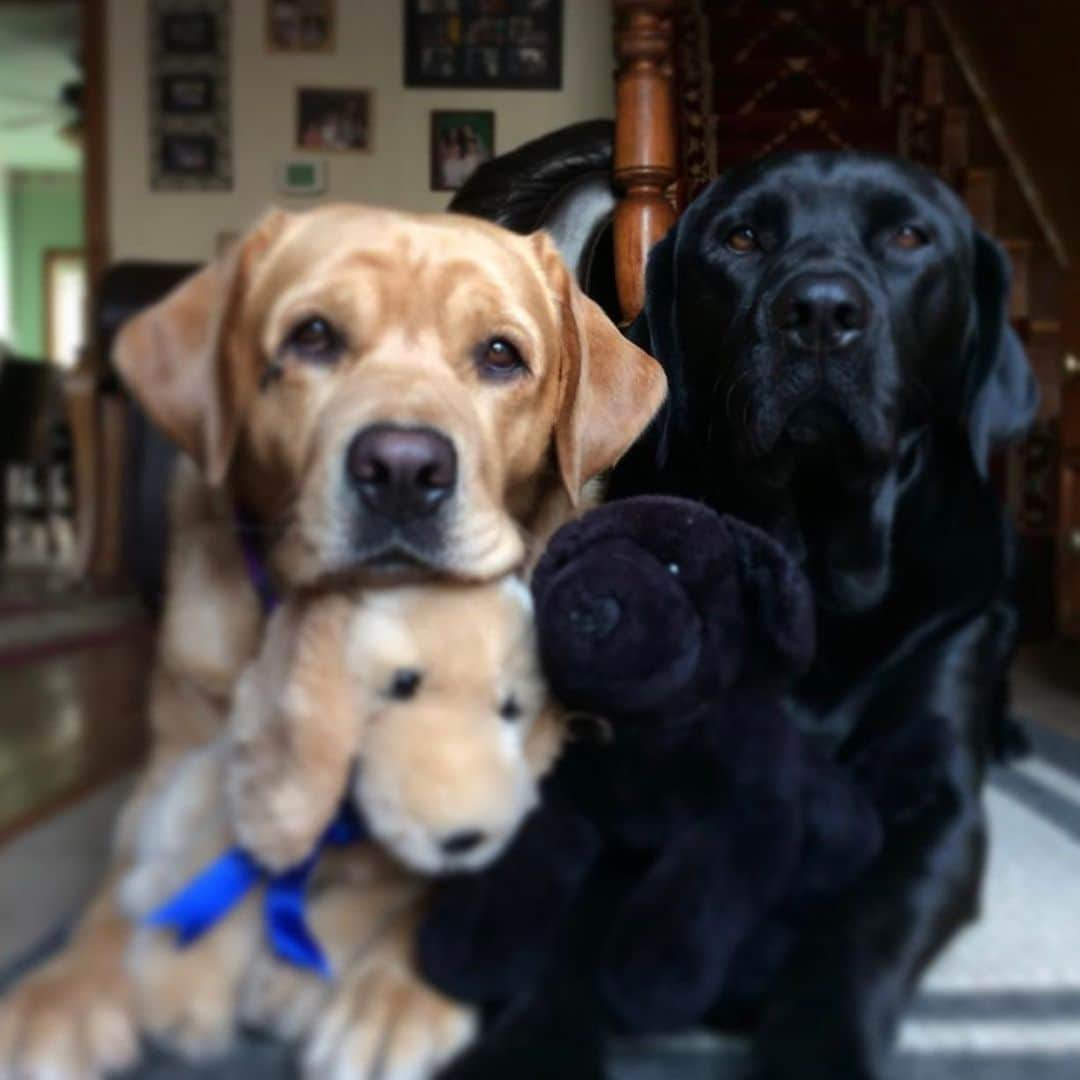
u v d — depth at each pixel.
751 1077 0.66
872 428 1.01
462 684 0.67
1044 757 1.51
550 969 0.70
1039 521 2.28
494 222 1.12
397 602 0.69
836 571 1.03
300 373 0.86
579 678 0.70
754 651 0.76
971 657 1.07
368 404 0.80
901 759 0.96
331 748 0.66
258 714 0.69
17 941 0.69
